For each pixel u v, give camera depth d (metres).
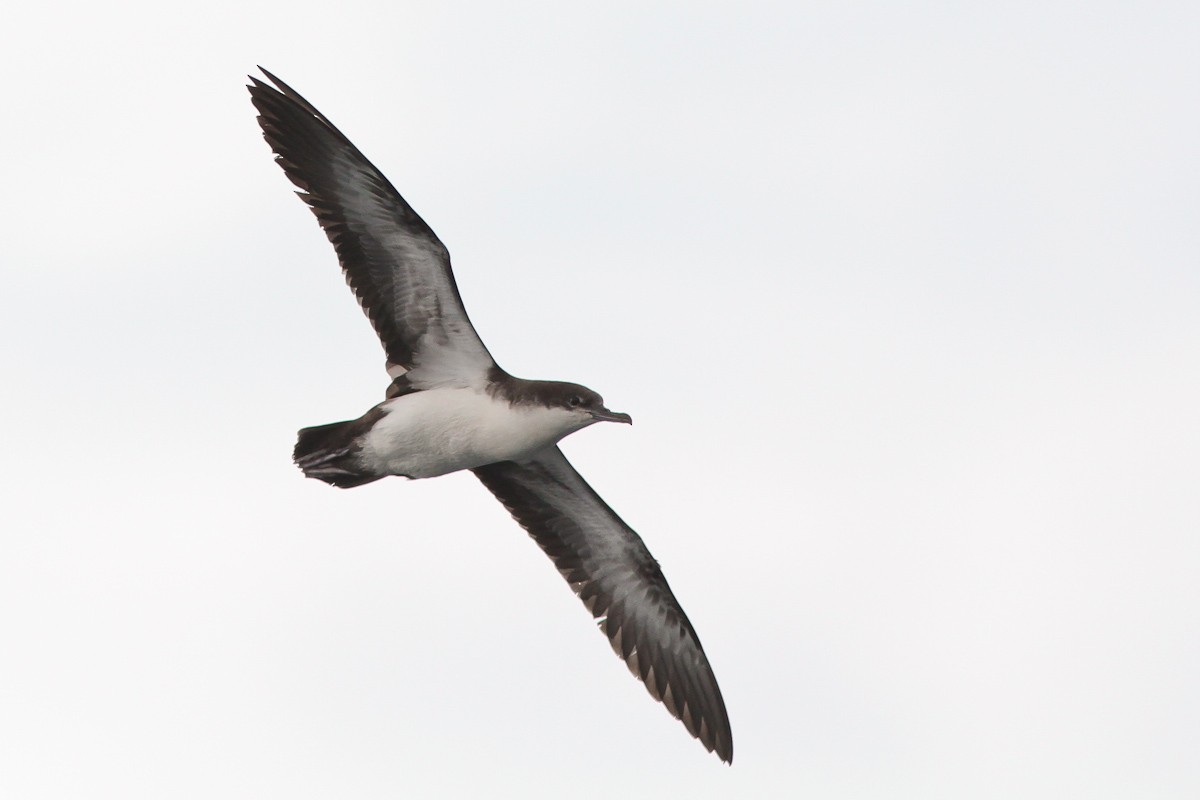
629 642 19.09
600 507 18.64
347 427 16.45
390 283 16.47
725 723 19.16
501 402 16.38
